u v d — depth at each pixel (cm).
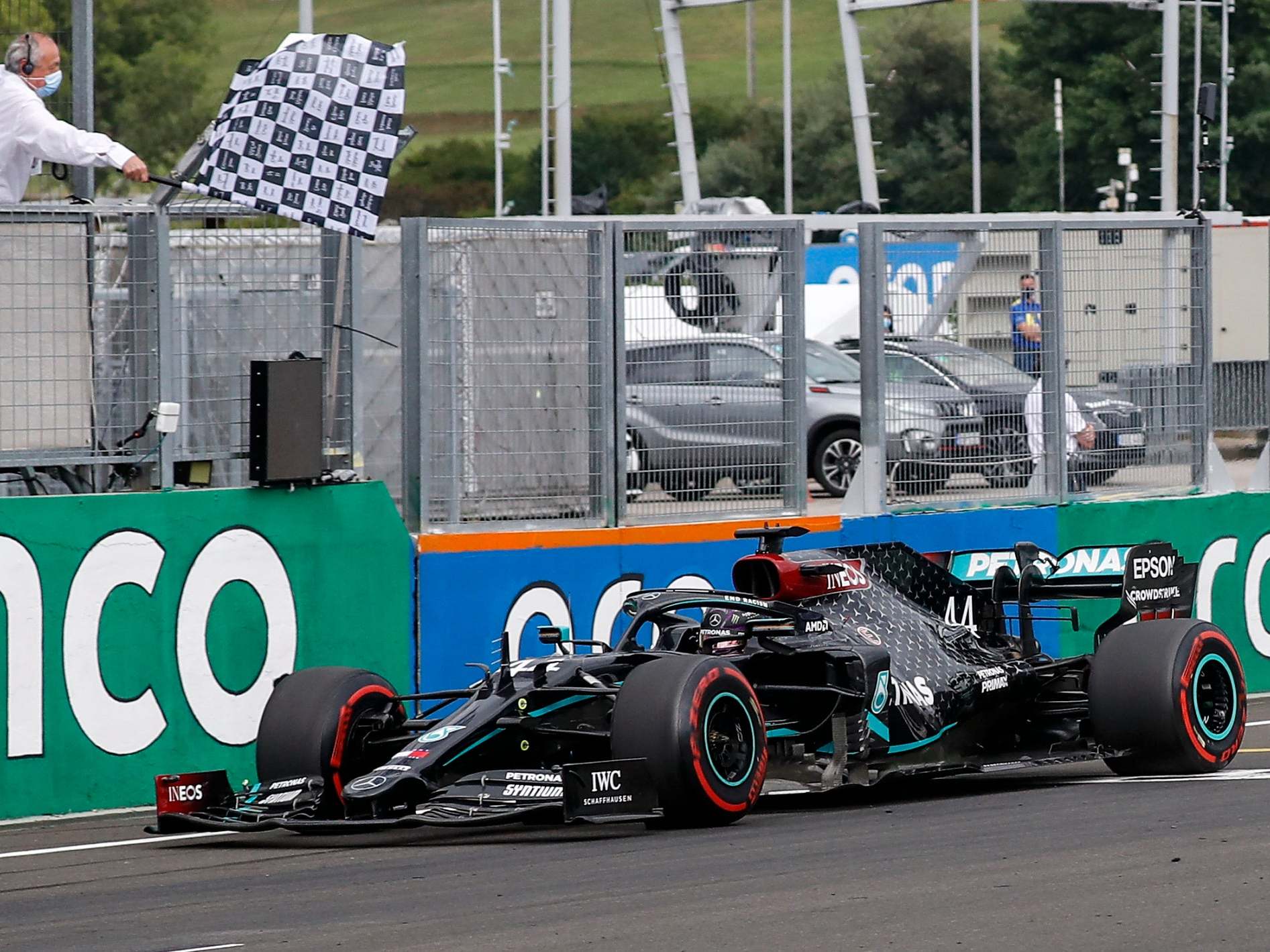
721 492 4284
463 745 2894
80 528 3481
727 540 4259
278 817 2936
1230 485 4944
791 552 3403
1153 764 3369
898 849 2662
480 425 3994
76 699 3469
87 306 3628
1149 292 4800
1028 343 4600
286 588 3731
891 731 3241
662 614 3325
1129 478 4778
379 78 3759
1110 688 3366
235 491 3678
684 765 2827
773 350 4350
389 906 2369
